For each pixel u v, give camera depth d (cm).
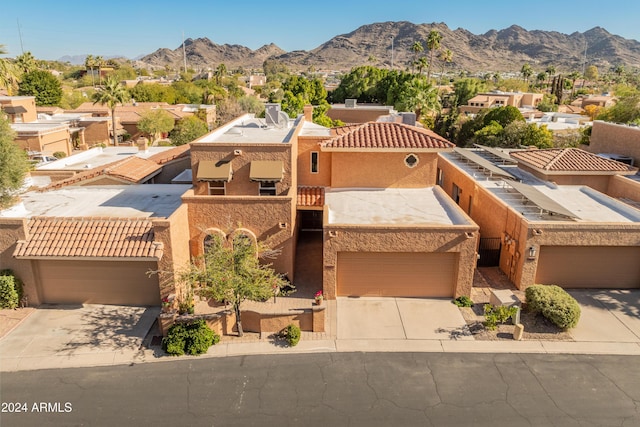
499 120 6059
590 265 2230
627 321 1978
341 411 1457
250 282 1766
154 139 7044
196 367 1684
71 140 6366
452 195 3375
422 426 1394
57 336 1855
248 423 1405
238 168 2367
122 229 2031
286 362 1714
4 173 2081
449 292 2188
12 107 6034
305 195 2670
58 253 1947
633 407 1479
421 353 1766
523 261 2186
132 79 15500
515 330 1838
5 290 2008
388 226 2053
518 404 1490
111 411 1455
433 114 8344
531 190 2562
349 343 1828
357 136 2706
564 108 10062
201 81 12594
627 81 17100
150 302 2105
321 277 2402
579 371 1658
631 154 3538
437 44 11531
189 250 2248
